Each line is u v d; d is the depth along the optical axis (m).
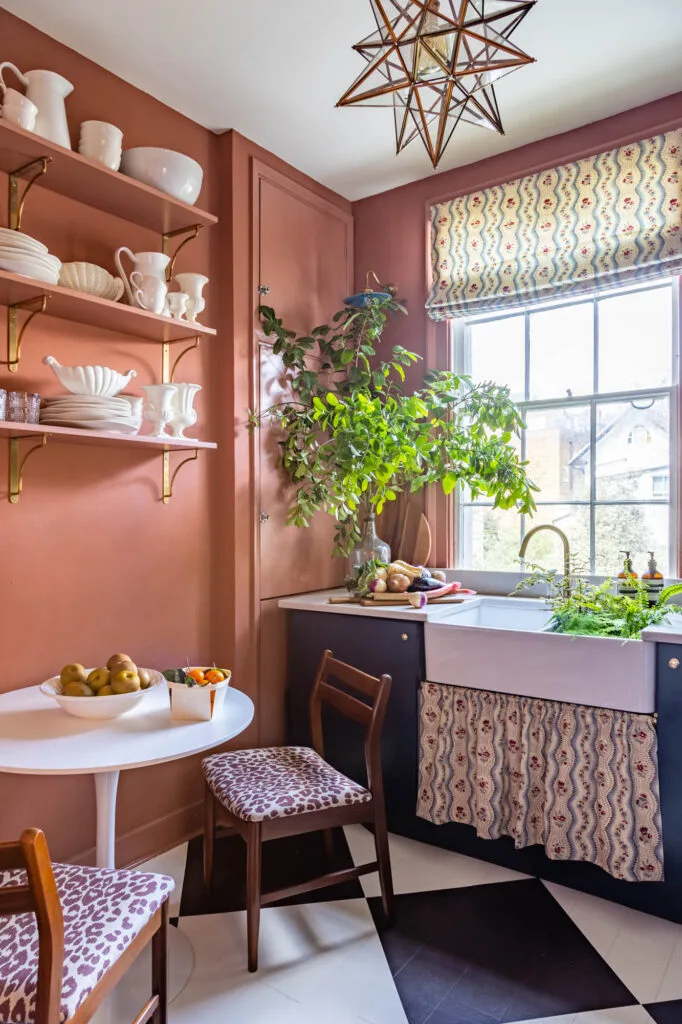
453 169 2.91
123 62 2.16
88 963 1.14
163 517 2.38
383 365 2.85
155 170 2.06
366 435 2.53
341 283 3.12
